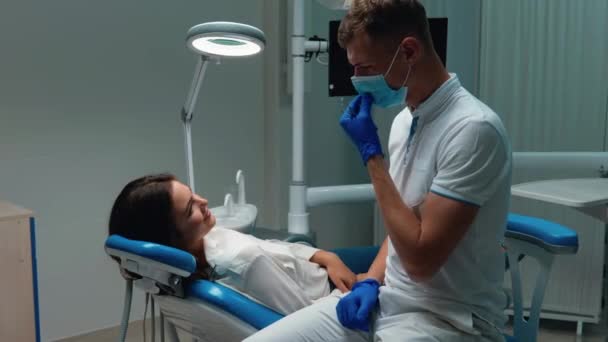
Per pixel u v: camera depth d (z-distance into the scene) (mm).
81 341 2439
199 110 2729
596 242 2479
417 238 1001
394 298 1151
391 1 1015
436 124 1076
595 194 1496
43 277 2334
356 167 3340
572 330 2615
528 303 2566
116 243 1190
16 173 2230
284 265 1389
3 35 2150
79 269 2430
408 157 1133
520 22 2523
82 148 2385
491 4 2557
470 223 1003
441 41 1825
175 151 2668
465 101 1068
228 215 1698
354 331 1172
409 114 1243
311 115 3049
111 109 2447
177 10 2596
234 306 1167
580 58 2465
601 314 2641
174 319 1363
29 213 1913
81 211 2408
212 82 2758
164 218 1281
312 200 1907
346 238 3312
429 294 1102
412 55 1032
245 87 2893
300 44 1859
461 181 982
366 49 1032
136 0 2465
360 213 3369
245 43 1427
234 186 2912
